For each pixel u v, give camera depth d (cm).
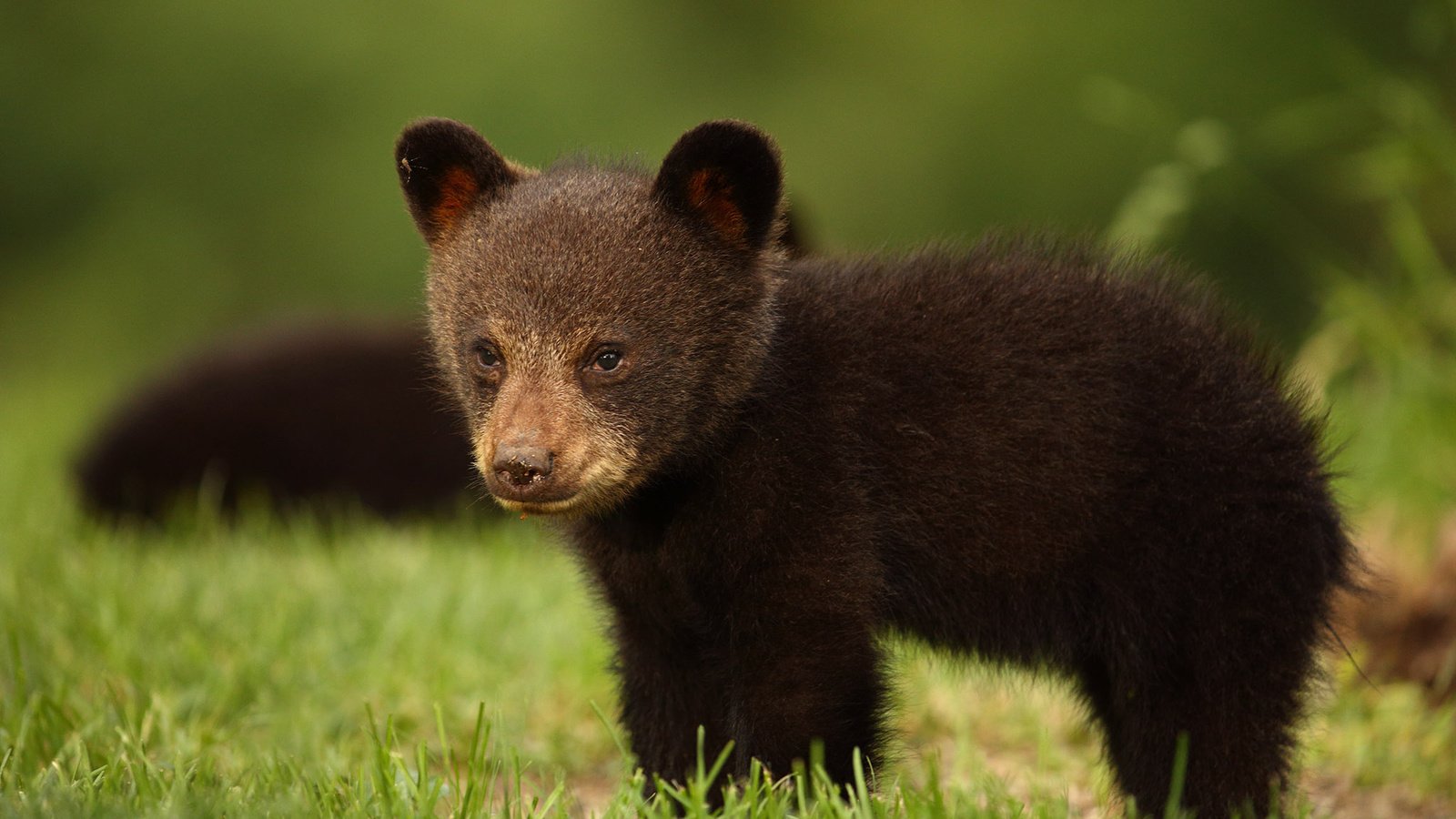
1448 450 1388
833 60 3494
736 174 868
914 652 969
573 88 3419
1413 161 1511
